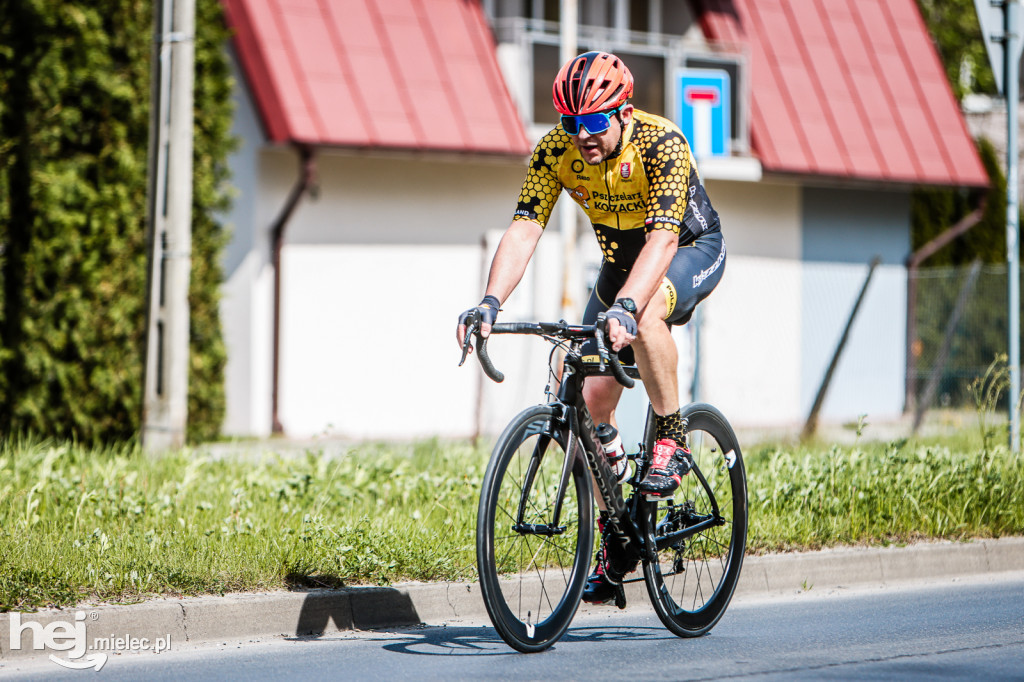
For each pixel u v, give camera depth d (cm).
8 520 2022
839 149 5953
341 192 5006
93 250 3916
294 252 4925
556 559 1616
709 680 1460
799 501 2392
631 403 4212
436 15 5172
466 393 5250
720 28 5859
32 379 3862
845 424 5081
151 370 3192
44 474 2414
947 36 9531
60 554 1780
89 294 3906
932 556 2355
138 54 4000
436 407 5197
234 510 2214
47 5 3800
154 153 3195
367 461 2841
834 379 5959
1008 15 3184
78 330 3888
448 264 5238
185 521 2075
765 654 1631
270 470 2703
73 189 3866
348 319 5031
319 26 4884
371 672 1504
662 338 1585
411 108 4931
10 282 3844
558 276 5397
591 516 1645
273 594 1777
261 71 4747
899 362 6094
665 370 1603
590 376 1669
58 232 3853
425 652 1631
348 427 5034
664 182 1579
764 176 5753
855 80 6178
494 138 5072
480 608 1934
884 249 6406
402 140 4853
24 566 1692
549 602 1609
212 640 1703
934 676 1499
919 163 6159
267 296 4875
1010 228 3184
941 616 1941
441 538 2036
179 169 3175
